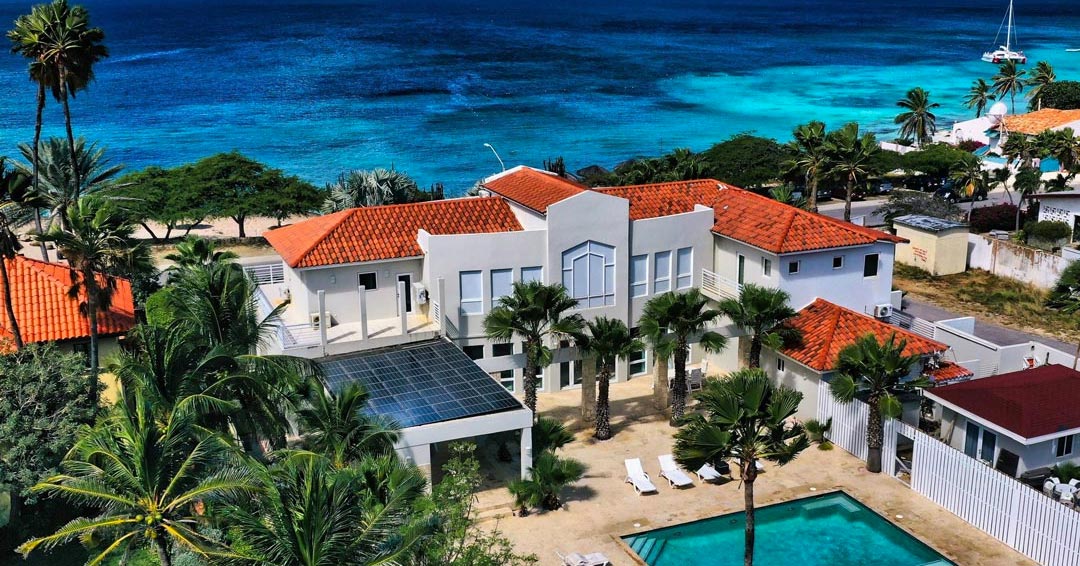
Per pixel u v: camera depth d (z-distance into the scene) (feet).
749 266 153.79
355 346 134.51
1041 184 271.69
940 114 524.52
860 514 113.80
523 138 469.57
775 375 142.61
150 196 264.93
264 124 517.14
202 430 85.56
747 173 294.46
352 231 146.20
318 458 80.28
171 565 85.20
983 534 107.45
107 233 127.65
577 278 148.05
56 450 97.71
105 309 136.98
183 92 643.45
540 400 148.56
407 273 146.41
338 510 68.49
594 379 137.80
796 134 238.07
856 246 152.15
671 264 156.25
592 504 115.65
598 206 146.51
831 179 237.04
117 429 85.51
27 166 206.69
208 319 110.22
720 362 159.53
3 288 125.08
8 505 98.78
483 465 125.18
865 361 117.70
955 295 204.33
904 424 118.42
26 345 115.65
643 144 450.71
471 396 118.62
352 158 422.00
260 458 106.42
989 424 114.52
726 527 111.34
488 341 145.28
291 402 104.12
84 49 162.40
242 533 69.21
